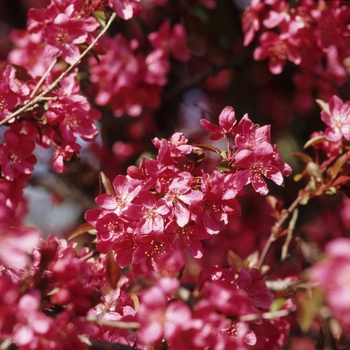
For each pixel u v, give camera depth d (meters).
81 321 1.70
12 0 2.57
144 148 2.34
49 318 1.68
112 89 2.20
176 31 2.24
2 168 1.86
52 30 1.93
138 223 1.78
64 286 1.72
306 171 1.95
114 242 1.79
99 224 1.80
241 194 1.80
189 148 1.81
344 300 1.61
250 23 2.14
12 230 1.68
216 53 2.37
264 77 2.43
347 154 1.93
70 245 1.85
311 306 1.66
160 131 2.37
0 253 1.67
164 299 1.67
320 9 2.09
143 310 1.67
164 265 1.71
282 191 2.38
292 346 2.12
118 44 2.21
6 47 2.60
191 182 1.79
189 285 1.84
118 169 2.33
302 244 1.80
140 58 2.21
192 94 2.50
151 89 2.22
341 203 2.36
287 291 1.81
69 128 1.90
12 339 1.69
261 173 1.80
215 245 2.21
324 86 2.29
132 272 1.83
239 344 1.72
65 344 1.70
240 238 2.25
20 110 1.83
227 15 2.35
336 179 1.93
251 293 1.81
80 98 1.90
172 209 1.78
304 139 2.46
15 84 1.87
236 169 1.81
